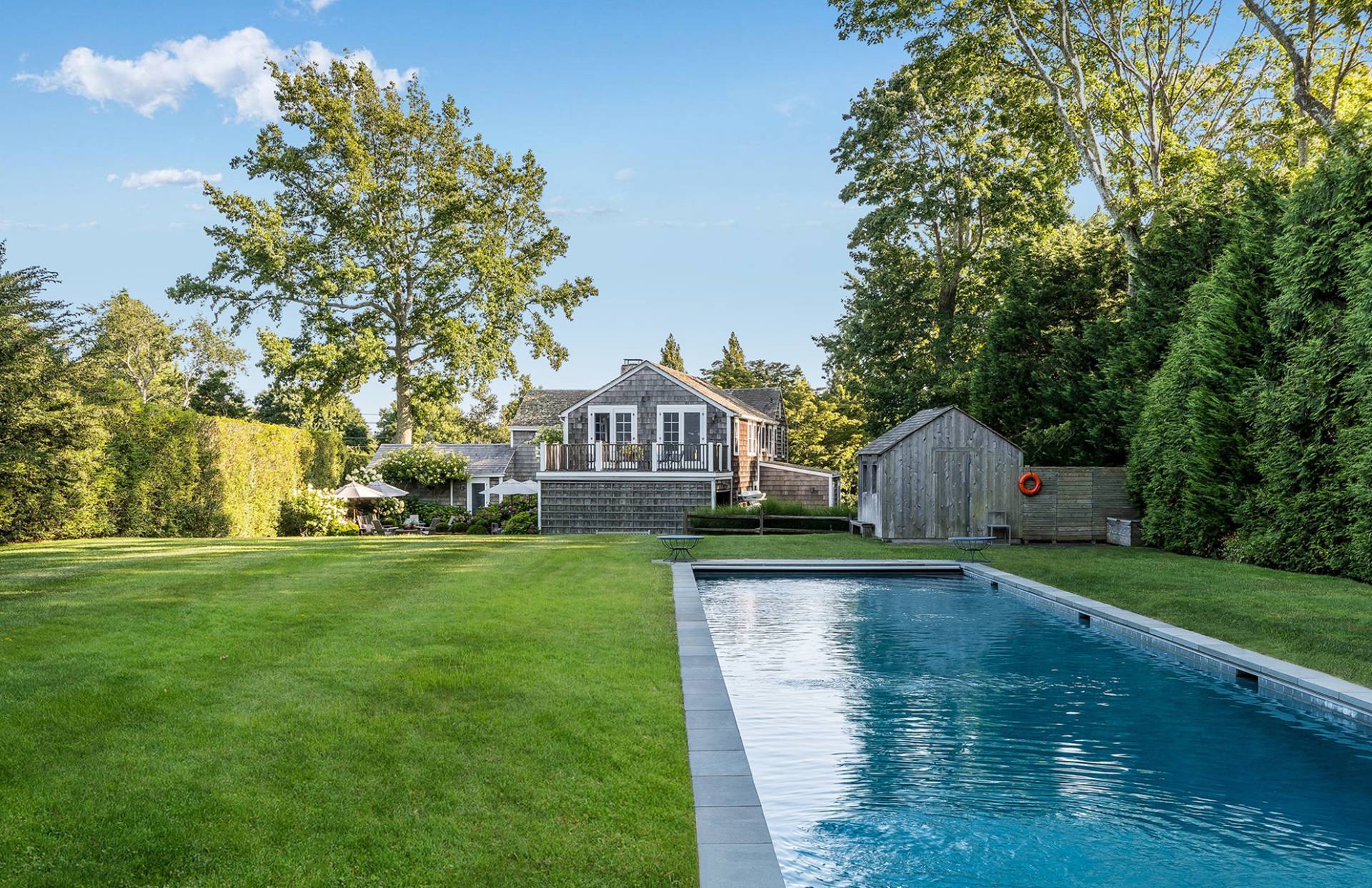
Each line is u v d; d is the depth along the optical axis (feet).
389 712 21.22
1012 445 69.21
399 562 49.06
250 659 25.91
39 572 42.39
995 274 108.06
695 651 28.17
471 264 132.98
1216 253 71.87
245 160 128.88
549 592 39.50
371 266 132.26
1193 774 21.17
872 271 115.24
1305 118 79.77
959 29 85.30
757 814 15.51
